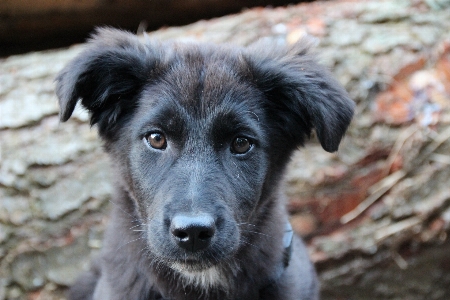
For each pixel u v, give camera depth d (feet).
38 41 4.00
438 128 3.56
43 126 3.55
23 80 3.63
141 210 2.79
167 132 2.75
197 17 4.04
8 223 3.47
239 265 2.85
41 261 3.49
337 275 3.57
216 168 2.72
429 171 3.54
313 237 3.55
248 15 3.81
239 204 2.76
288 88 2.81
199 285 2.85
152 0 3.88
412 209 3.53
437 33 3.73
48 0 3.79
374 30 3.73
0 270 3.48
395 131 3.56
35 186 3.50
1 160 3.50
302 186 3.52
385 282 3.62
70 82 2.74
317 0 4.05
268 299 2.89
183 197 2.67
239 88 2.79
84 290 3.23
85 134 3.54
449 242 3.57
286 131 2.88
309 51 2.94
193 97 2.75
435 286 3.66
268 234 2.89
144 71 2.81
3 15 3.82
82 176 3.51
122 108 2.84
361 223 3.55
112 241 2.91
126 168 2.83
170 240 2.67
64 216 3.49
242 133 2.76
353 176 3.54
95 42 2.84
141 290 2.86
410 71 3.64
